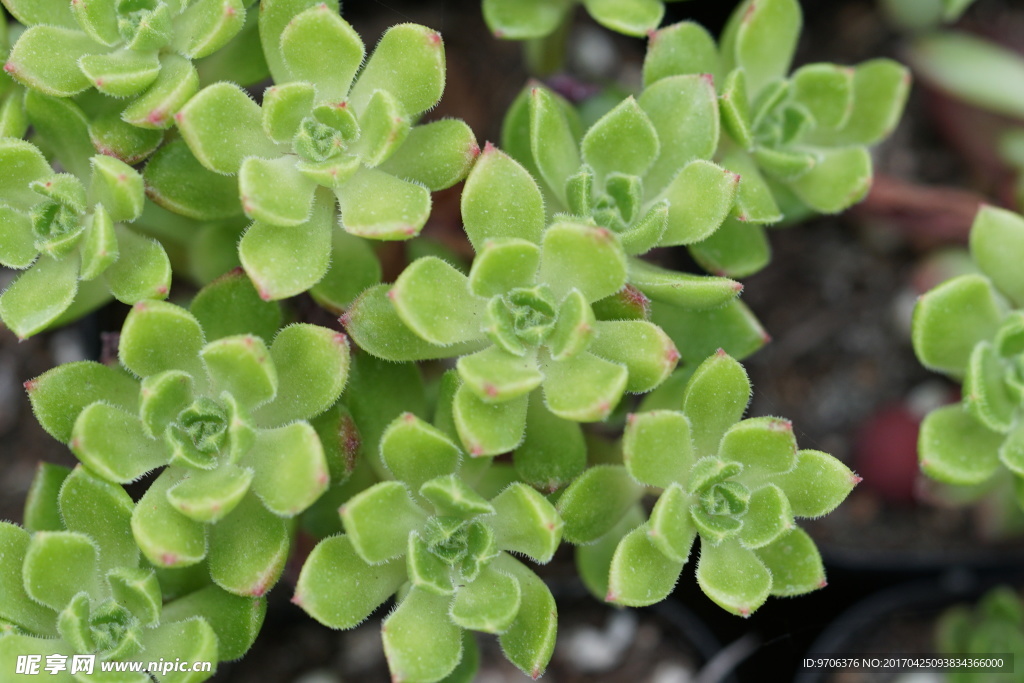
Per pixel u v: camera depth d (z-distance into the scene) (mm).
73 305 399
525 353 386
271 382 380
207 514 374
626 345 386
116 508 383
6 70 389
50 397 385
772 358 467
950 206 455
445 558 384
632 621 450
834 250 471
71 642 380
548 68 445
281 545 383
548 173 394
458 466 386
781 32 413
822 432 463
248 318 393
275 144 392
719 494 386
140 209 387
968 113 463
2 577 385
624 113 395
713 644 445
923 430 403
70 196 389
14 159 390
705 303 389
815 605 450
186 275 417
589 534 388
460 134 392
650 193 401
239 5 388
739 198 399
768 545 389
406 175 393
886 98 417
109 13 395
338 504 403
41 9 398
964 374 408
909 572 451
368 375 396
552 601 381
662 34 404
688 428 385
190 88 389
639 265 397
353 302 388
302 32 390
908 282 469
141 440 386
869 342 468
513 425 382
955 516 456
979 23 474
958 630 446
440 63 391
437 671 379
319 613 378
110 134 393
